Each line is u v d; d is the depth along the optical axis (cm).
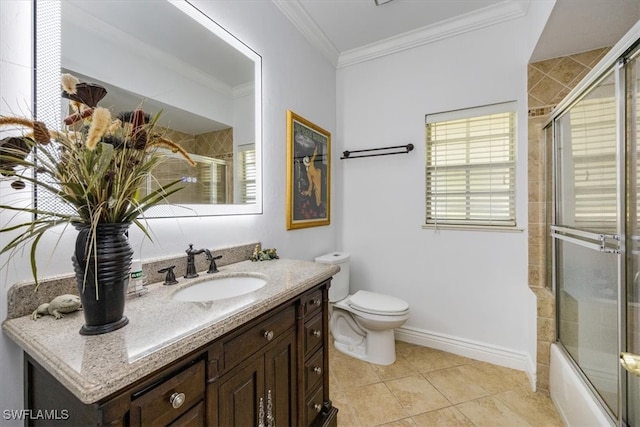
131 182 70
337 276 228
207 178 136
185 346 63
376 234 252
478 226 210
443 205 228
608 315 117
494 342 205
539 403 160
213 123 140
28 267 80
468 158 219
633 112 99
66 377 50
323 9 197
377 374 188
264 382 94
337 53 254
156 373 60
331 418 134
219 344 75
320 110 238
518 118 197
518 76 196
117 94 104
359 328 216
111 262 67
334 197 265
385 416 150
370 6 195
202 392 72
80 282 65
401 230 240
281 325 103
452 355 214
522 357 194
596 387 124
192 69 131
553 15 139
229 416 79
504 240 202
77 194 63
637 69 96
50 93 85
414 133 234
